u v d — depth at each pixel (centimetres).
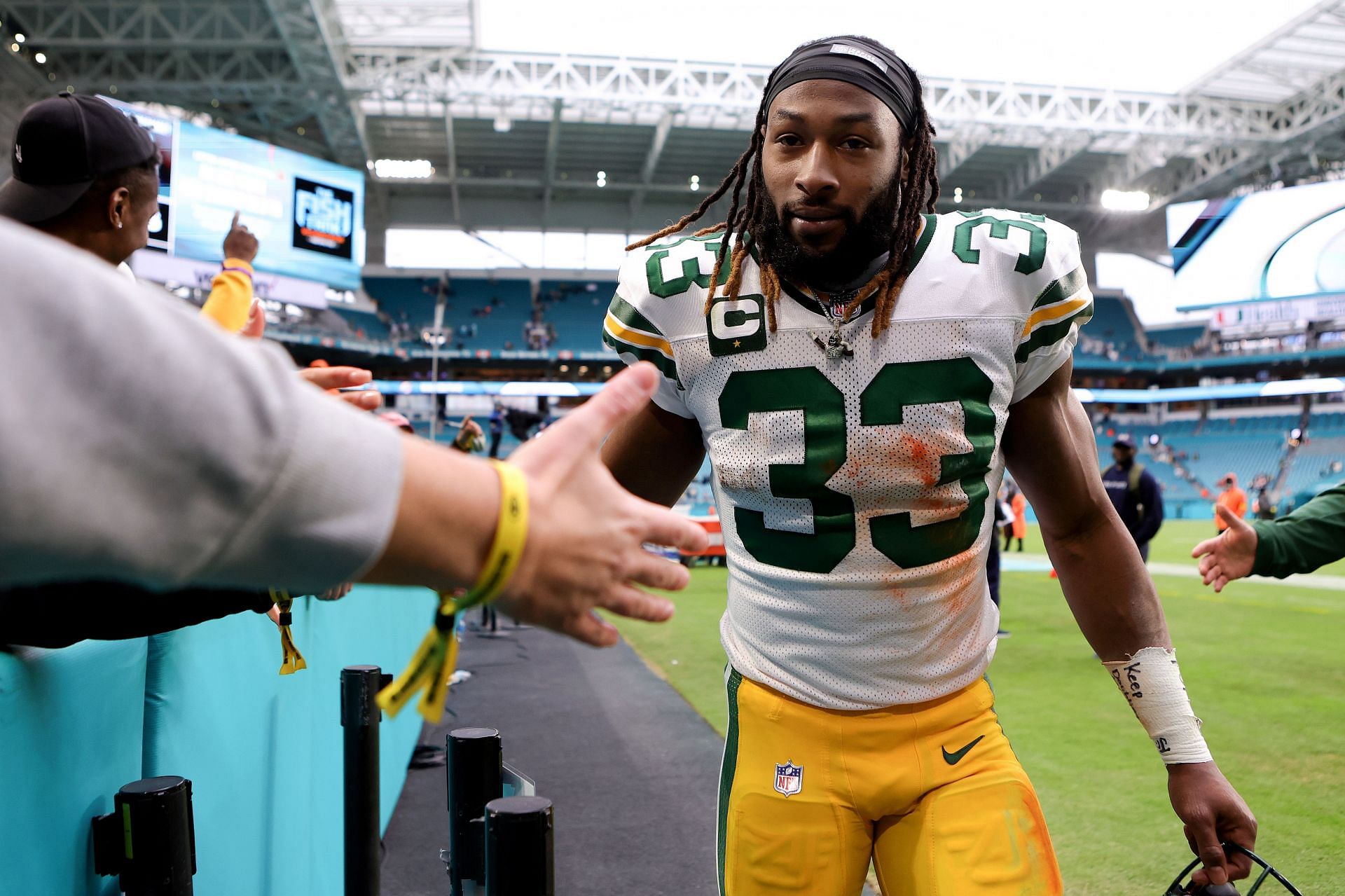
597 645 57
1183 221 2836
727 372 134
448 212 3400
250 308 209
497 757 148
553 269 3584
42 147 144
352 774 207
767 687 138
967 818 129
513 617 55
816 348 129
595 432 58
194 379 42
